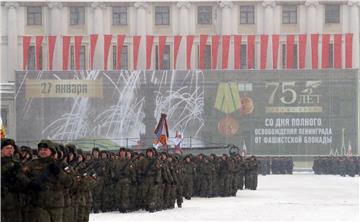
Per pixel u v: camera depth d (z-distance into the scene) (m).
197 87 124.56
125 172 39.41
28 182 21.27
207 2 149.00
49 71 125.19
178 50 144.00
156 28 149.25
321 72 124.19
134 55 143.25
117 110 124.81
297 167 123.50
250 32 148.75
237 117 124.06
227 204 47.47
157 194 40.41
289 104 124.31
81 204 27.73
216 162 55.84
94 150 39.62
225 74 124.62
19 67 146.62
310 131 123.94
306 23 148.12
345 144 123.88
